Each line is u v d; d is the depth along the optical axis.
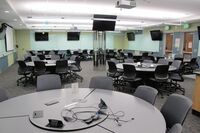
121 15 7.93
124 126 1.81
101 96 2.84
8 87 6.22
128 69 5.27
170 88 5.91
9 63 11.45
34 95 2.88
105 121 1.93
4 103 2.50
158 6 6.11
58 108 2.31
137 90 2.98
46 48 15.23
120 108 2.31
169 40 11.73
